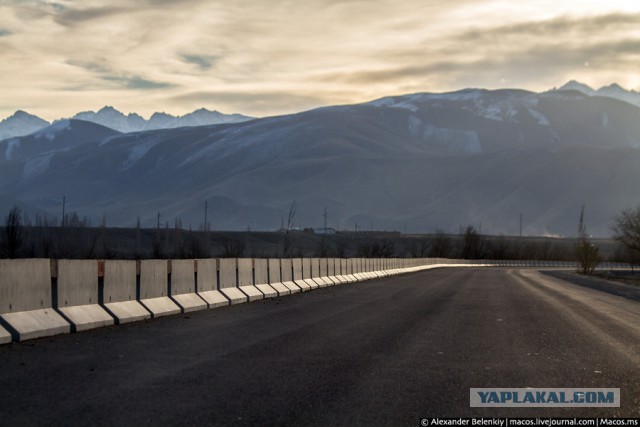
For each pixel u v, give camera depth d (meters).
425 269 94.19
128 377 11.16
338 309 24.77
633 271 116.94
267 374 11.58
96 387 10.34
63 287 16.95
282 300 29.56
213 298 25.36
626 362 13.68
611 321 22.45
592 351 15.14
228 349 14.36
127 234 152.38
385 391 10.38
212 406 9.23
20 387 10.29
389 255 155.12
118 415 8.70
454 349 14.92
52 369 11.80
